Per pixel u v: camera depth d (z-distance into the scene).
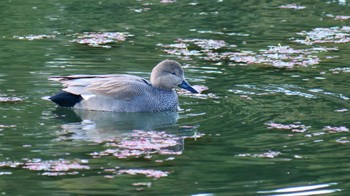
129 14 24.86
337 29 23.00
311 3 27.08
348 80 17.50
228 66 18.78
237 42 21.31
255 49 20.53
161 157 12.23
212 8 26.06
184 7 26.20
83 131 13.77
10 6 25.62
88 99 15.47
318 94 16.34
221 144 12.96
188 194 10.59
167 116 15.03
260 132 13.65
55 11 25.08
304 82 17.36
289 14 25.14
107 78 15.80
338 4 26.83
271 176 11.35
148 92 15.62
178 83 15.76
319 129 13.81
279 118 14.54
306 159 12.17
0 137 13.12
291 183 11.05
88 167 11.67
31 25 22.84
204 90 16.73
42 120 14.39
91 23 23.36
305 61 19.30
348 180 11.19
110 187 10.81
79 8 25.72
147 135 13.54
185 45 20.78
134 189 10.74
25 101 15.61
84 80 15.70
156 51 20.05
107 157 12.18
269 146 12.82
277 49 20.53
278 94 16.38
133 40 21.28
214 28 22.98
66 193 10.56
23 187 10.78
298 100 15.89
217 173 11.48
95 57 19.23
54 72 17.77
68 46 20.36
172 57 19.48
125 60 19.05
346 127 13.92
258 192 10.73
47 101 15.75
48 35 21.56
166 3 26.92
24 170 11.48
